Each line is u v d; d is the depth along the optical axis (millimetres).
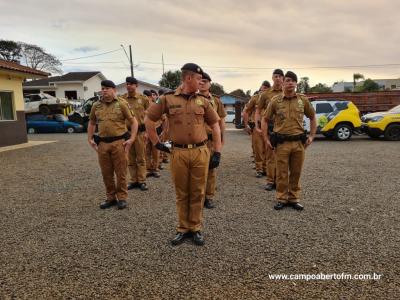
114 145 4480
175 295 2520
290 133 4336
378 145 11086
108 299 2484
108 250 3297
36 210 4602
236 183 5957
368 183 5719
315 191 5246
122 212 4465
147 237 3604
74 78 40750
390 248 3209
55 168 7742
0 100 12359
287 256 3094
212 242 3438
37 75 13453
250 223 3945
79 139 15281
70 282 2719
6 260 3119
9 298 2506
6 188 5875
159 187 5855
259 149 6352
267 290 2564
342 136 12742
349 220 3969
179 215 3510
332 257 3055
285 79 4293
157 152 6734
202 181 3422
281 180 4438
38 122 19578
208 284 2660
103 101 4582
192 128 3326
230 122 30750
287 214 4242
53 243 3482
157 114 3381
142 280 2734
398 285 2598
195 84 3303
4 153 10500
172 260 3070
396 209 4336
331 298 2453
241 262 3006
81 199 5121
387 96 16922
